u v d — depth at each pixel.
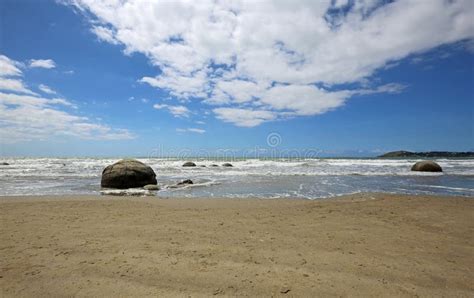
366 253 4.42
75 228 5.87
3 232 5.54
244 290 3.21
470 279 3.56
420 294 3.18
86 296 3.09
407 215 7.25
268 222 6.48
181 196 11.48
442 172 23.22
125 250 4.48
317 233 5.54
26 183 16.23
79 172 23.48
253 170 25.81
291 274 3.63
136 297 3.06
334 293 3.17
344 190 13.22
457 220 6.70
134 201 9.77
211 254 4.32
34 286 3.31
